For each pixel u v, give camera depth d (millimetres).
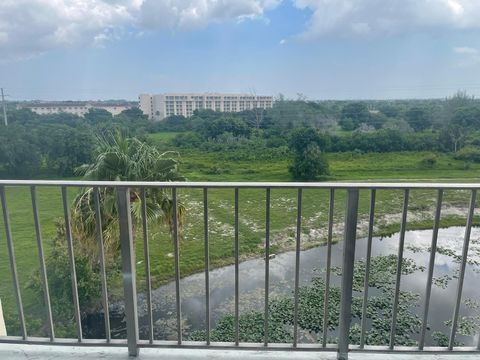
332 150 27719
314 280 9906
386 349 1456
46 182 1328
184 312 8578
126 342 1496
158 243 11398
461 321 7965
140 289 9398
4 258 8641
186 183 1304
